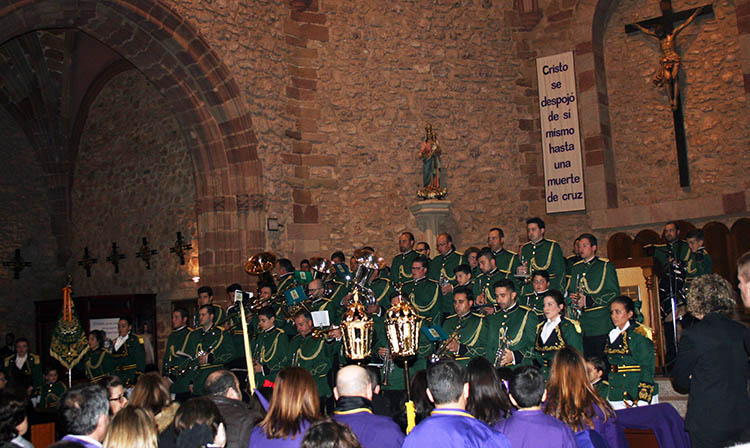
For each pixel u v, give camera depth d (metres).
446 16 13.48
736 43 12.34
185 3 10.84
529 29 13.84
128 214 14.38
